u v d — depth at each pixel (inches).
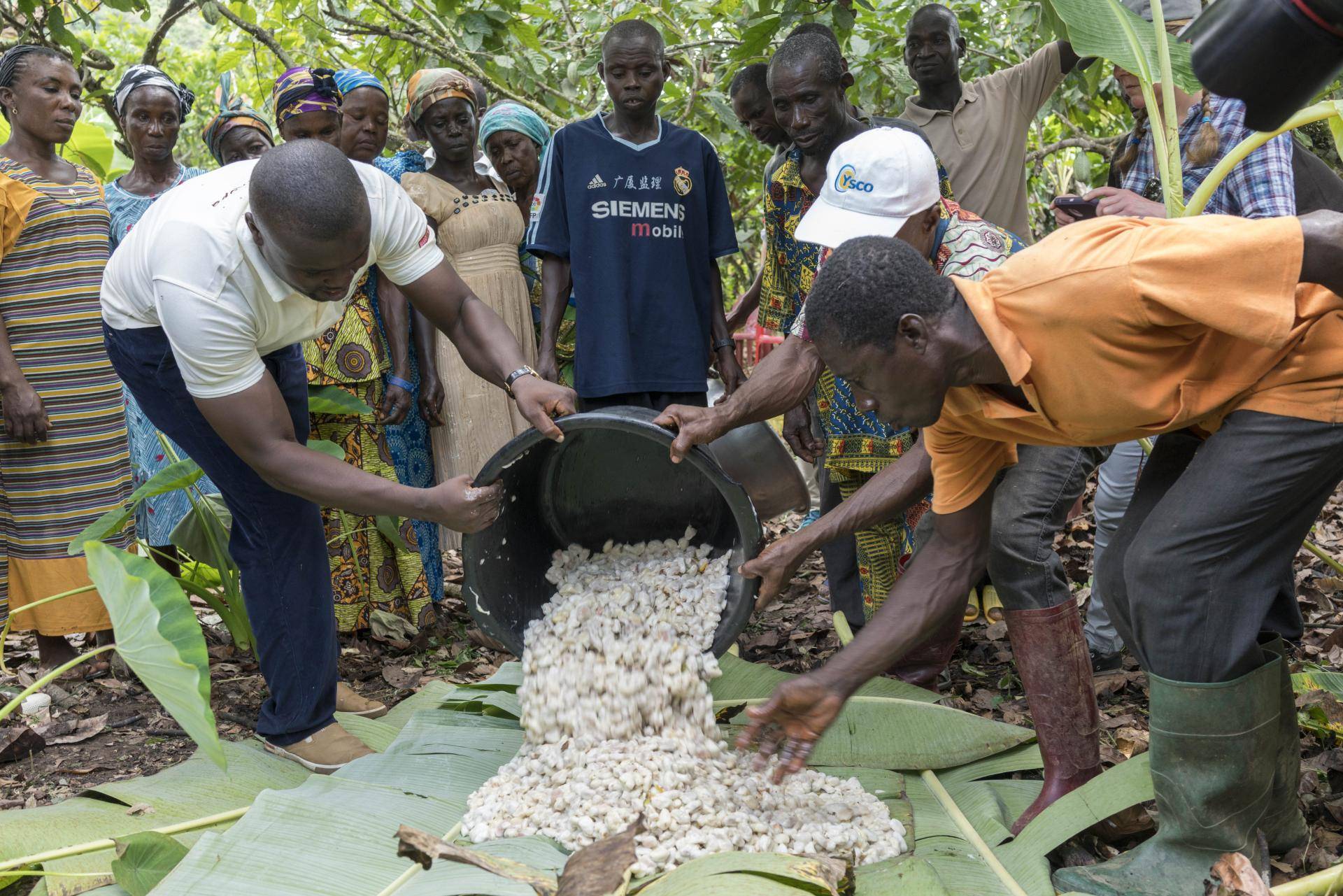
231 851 91.3
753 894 80.7
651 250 156.9
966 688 146.6
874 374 80.9
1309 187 127.6
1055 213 129.2
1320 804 107.1
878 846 97.7
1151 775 93.5
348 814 97.7
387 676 156.7
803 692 91.2
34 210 149.6
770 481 134.6
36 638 176.4
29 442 151.9
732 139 259.6
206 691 91.7
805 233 110.0
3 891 100.0
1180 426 86.7
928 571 97.8
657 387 157.8
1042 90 180.5
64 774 127.3
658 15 229.3
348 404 149.0
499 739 121.3
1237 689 85.4
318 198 95.5
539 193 161.0
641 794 99.7
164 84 161.8
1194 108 129.1
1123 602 91.0
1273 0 61.4
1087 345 79.7
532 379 113.7
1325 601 164.9
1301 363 81.4
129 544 158.9
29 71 151.0
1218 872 87.7
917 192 108.7
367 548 168.9
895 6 226.5
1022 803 108.5
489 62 224.4
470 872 88.4
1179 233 77.1
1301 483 83.1
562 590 121.5
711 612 113.9
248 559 120.0
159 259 103.8
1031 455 108.3
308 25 249.0
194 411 113.6
